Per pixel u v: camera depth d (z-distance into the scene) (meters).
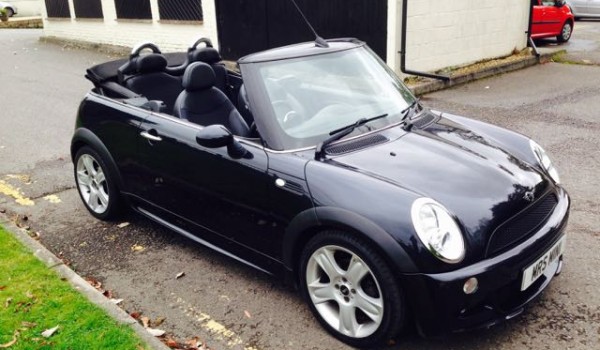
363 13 9.70
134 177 4.42
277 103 3.59
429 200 2.86
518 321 3.25
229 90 5.24
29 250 4.24
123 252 4.38
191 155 3.80
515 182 3.15
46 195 5.63
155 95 5.13
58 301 3.53
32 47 18.00
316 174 3.13
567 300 3.43
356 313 3.12
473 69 10.65
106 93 4.98
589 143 6.38
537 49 12.78
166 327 3.40
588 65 11.22
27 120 8.71
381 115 3.77
